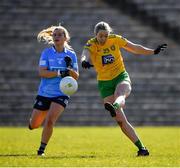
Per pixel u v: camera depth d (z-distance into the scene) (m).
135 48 37.12
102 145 47.75
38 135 61.66
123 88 36.03
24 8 99.25
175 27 96.81
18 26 96.50
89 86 86.88
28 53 92.62
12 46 93.69
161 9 98.88
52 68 37.81
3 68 90.31
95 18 97.19
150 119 84.38
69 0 100.19
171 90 87.62
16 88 87.94
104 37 36.22
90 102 85.06
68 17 97.44
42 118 38.97
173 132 67.31
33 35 95.44
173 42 94.75
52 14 98.31
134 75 89.12
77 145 47.56
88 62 35.88
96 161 33.12
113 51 36.78
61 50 38.06
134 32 95.69
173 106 85.88
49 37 38.59
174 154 38.50
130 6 99.25
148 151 38.88
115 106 34.56
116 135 61.66
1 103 86.12
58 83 37.56
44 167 30.41
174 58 91.69
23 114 85.00
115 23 96.69
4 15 98.00
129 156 36.56
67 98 37.69
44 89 37.91
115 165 31.22
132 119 84.06
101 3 99.88
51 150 42.34
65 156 36.69
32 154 38.47
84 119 83.31
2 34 95.19
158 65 90.75
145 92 87.06
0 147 45.16
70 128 76.69
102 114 83.81
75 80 36.59
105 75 36.81
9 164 31.69
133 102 85.69
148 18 97.94
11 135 61.59
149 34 95.56
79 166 30.75
